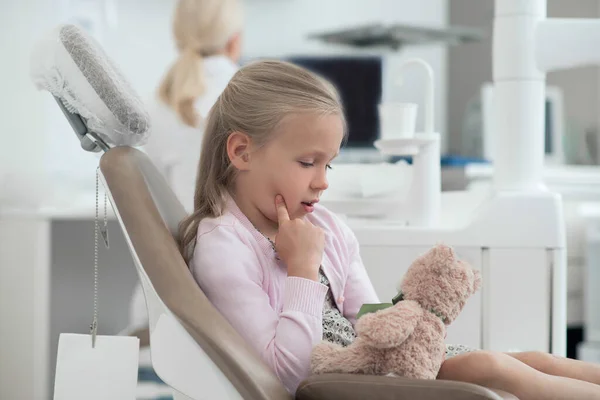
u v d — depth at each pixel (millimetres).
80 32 1075
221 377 898
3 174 2504
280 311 1060
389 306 964
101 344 1032
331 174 1605
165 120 1949
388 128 1557
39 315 2342
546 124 3551
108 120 1067
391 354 910
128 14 3424
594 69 3746
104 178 1007
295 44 3721
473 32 3359
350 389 854
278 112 1046
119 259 2734
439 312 943
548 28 1494
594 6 3711
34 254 2340
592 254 3096
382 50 3666
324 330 1068
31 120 2684
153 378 2336
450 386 826
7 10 2684
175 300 909
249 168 1074
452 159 2787
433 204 1527
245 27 3705
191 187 1953
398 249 1477
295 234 1025
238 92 1089
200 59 1993
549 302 1459
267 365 912
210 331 891
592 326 3090
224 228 1056
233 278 1010
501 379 978
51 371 2645
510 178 1515
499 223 1458
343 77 3570
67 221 2684
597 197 3104
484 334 1473
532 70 1503
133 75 3445
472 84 3768
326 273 1143
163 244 958
